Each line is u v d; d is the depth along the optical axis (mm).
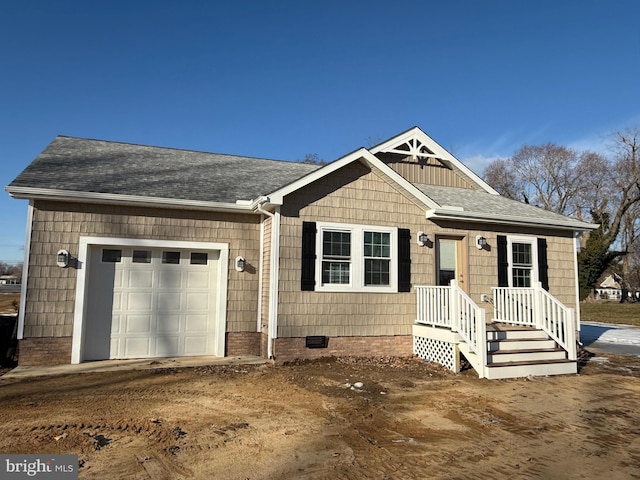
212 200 9445
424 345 9742
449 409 6020
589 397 6812
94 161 10812
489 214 11125
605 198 40531
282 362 8938
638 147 35938
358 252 9883
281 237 9211
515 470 4023
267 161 14312
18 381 7148
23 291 8188
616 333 16250
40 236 8398
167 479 3643
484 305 11281
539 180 45031
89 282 8922
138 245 9070
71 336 8461
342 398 6445
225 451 4309
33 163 9820
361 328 9734
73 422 5055
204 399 6258
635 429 5270
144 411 5590
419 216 10711
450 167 14164
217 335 9602
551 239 12461
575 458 4340
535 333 9352
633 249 42906
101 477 3650
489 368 8008
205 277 9812
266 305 9477
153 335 9305
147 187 9508
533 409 6098
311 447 4484
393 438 4832
